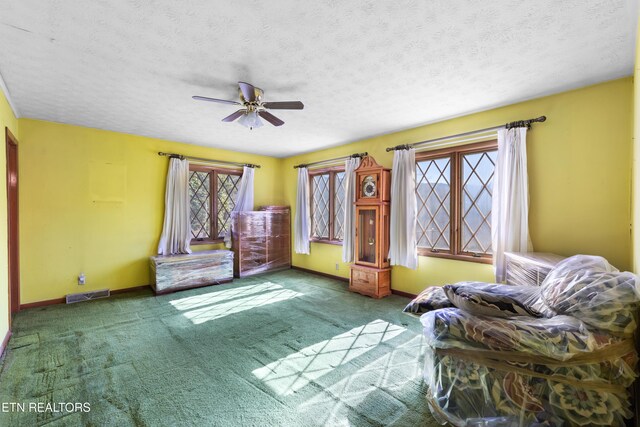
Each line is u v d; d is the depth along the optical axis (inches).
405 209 154.7
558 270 73.3
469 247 140.1
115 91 108.9
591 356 54.0
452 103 121.8
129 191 170.6
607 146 101.4
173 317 131.9
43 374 86.4
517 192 117.3
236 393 78.2
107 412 70.6
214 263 186.9
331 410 71.7
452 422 64.3
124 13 66.0
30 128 140.7
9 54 83.1
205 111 130.4
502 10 65.4
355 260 172.6
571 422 54.9
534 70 93.7
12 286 135.5
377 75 96.8
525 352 57.2
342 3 62.9
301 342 107.9
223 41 77.2
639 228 68.3
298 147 205.0
